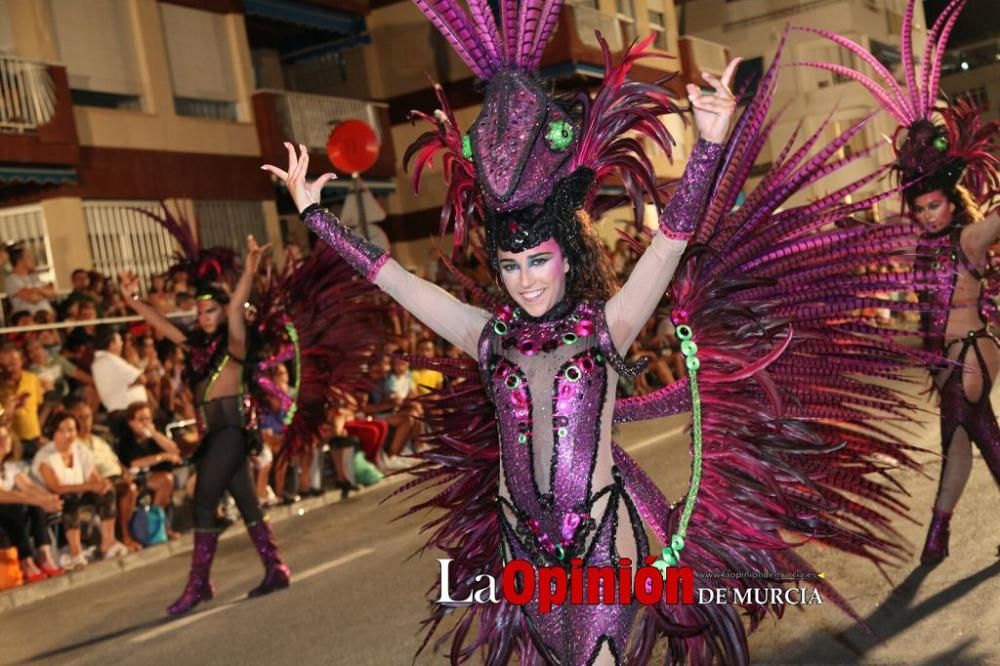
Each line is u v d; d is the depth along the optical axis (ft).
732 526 12.14
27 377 36.35
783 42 11.91
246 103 68.18
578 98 11.33
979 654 14.93
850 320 12.27
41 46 55.21
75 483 34.19
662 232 10.61
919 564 19.58
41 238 55.47
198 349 25.96
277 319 26.40
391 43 88.12
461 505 12.69
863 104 106.42
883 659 15.24
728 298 11.89
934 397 40.06
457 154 12.17
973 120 18.95
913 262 12.84
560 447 10.78
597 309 10.93
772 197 11.94
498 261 11.02
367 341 27.22
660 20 94.17
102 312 44.32
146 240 59.31
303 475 42.29
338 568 27.99
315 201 12.30
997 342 19.04
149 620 25.64
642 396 12.24
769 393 11.62
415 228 88.22
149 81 61.26
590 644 10.77
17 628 27.68
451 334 11.71
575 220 10.99
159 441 37.86
